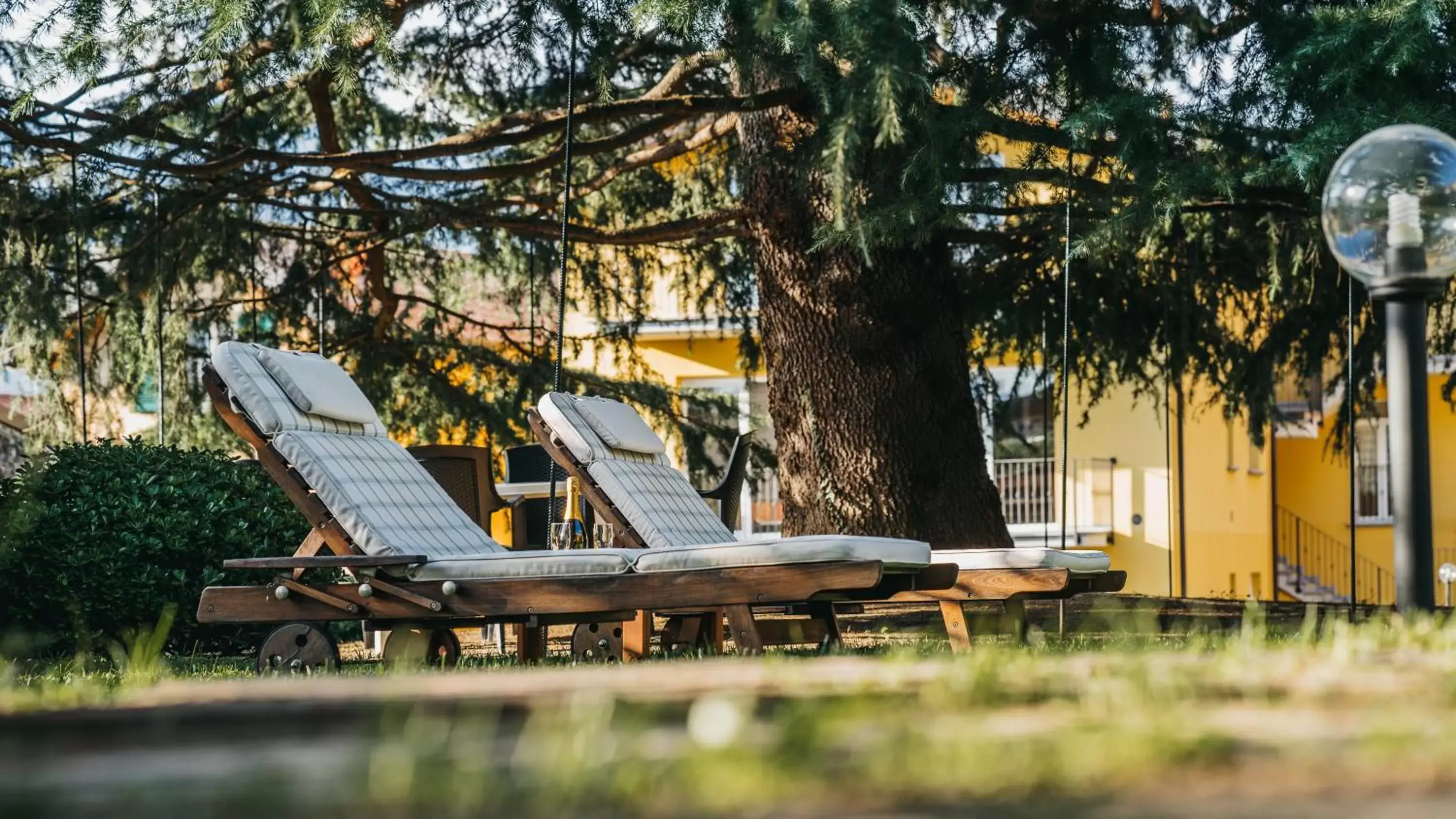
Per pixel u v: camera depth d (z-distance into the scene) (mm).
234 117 11398
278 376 6781
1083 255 9234
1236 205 10922
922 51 8242
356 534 6430
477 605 6340
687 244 14797
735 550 6207
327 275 14969
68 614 8805
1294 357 12531
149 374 14992
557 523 8609
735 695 2537
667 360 22688
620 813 1584
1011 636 7652
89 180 12211
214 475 9516
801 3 7926
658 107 10375
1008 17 9695
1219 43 9773
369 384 15250
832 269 11461
